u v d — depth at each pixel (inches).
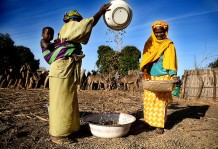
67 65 143.2
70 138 150.9
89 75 525.3
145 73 172.6
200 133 171.2
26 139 147.2
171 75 158.2
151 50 167.0
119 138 155.2
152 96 165.5
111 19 163.5
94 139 152.6
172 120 207.0
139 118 208.5
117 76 496.4
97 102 288.7
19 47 1320.1
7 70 448.1
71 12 151.0
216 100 331.6
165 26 162.7
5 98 280.7
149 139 157.2
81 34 142.6
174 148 143.0
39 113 210.5
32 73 469.4
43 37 146.8
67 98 144.0
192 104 299.0
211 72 343.6
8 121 179.9
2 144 137.0
